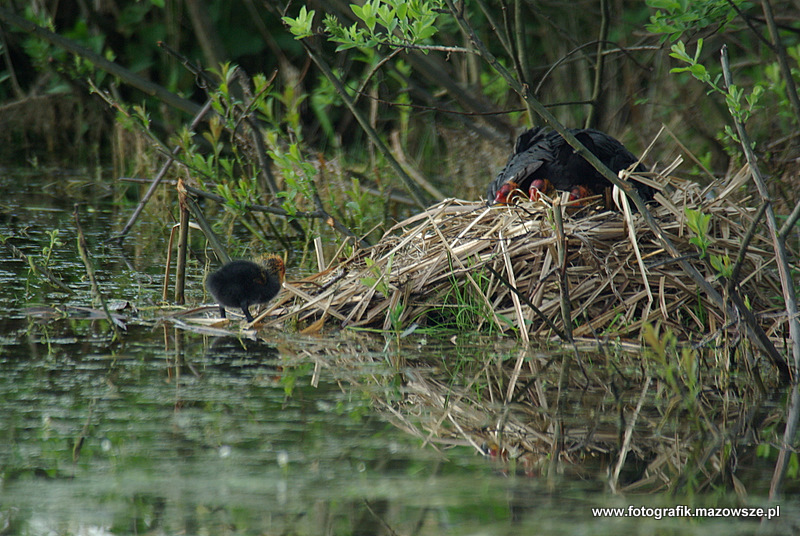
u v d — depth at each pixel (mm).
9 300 11016
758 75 20078
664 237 9148
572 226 10727
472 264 10734
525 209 10891
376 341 9648
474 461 6160
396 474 5891
